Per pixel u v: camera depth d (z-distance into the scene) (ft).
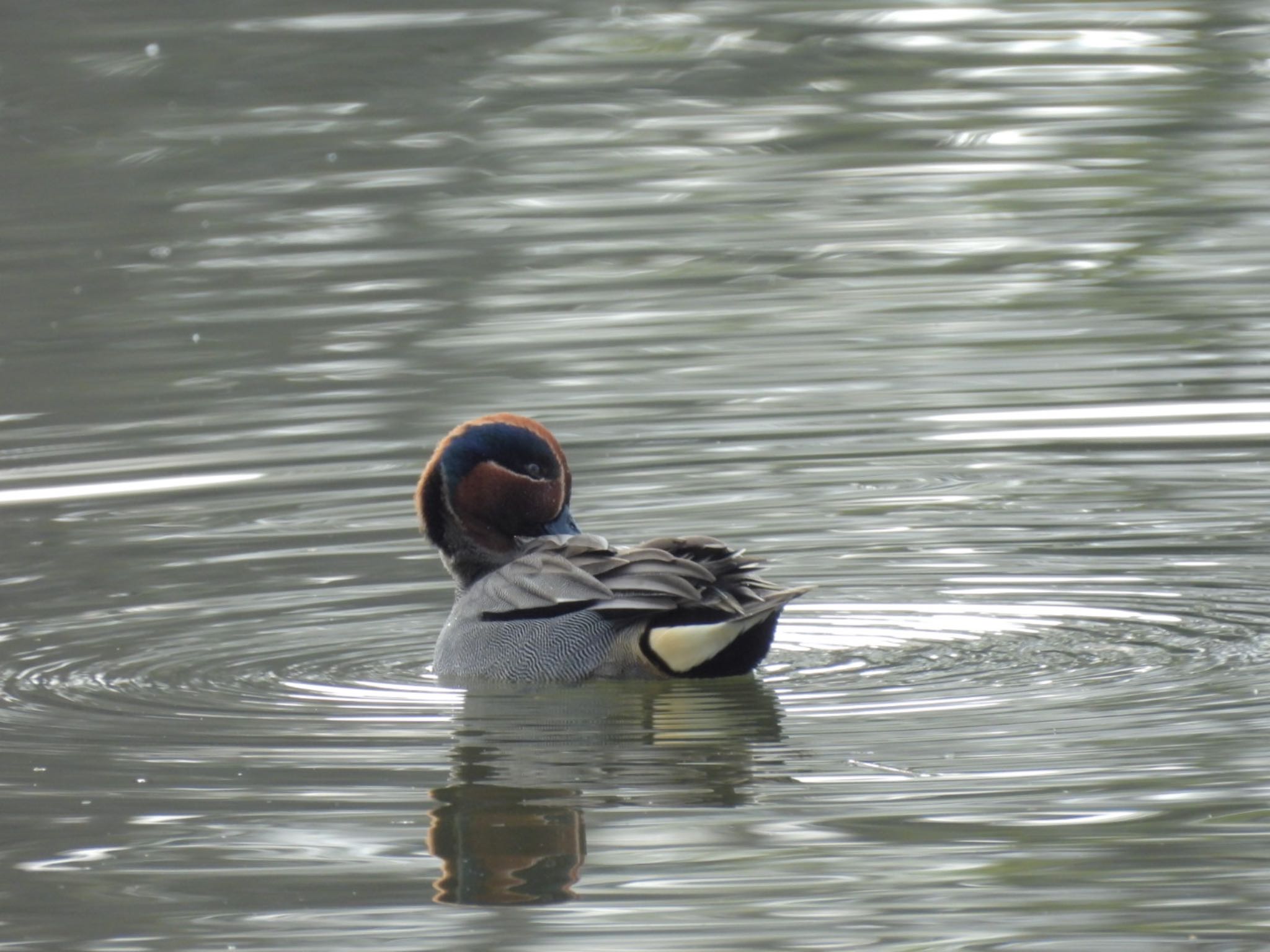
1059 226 70.08
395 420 53.62
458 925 26.78
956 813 29.60
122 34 93.40
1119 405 53.01
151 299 65.36
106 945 26.63
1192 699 34.01
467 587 40.29
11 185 78.89
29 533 46.14
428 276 66.85
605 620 36.42
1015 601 40.47
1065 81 87.86
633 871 28.25
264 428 53.42
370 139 83.10
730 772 31.50
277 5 96.78
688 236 70.59
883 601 40.81
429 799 30.86
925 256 67.62
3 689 36.47
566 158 80.43
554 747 32.99
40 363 59.67
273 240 71.36
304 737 33.78
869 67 91.30
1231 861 27.86
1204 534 43.93
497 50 94.07
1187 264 65.41
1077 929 26.30
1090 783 30.48
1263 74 87.51
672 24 97.09
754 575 40.47
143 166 80.23
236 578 43.04
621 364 57.77
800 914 26.89
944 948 25.90
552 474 40.11
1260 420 51.37
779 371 56.75
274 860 28.94
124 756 32.96
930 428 51.90
